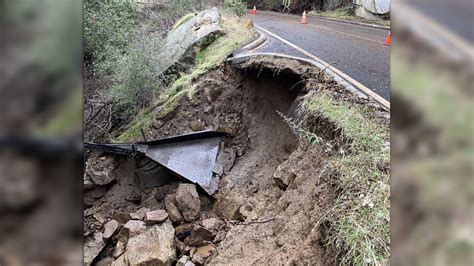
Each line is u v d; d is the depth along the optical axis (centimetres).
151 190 638
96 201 651
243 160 648
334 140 385
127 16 945
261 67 652
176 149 647
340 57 646
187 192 563
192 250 482
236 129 686
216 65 742
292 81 627
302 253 307
